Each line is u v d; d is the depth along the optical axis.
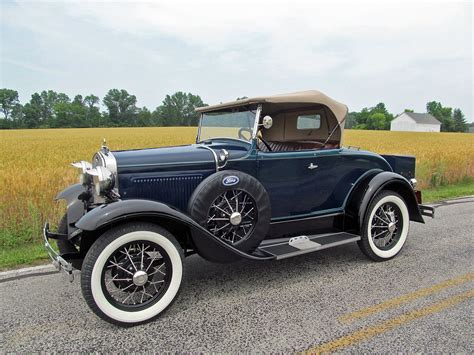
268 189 3.92
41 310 3.25
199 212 3.32
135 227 2.94
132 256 3.03
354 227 4.38
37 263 4.48
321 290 3.61
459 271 4.04
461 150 14.98
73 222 3.82
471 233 5.60
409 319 3.00
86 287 2.80
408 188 4.60
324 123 4.41
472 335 2.76
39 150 16.30
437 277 3.88
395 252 4.50
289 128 4.73
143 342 2.75
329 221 4.55
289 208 4.12
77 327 2.96
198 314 3.16
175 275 3.14
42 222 5.86
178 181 3.57
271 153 3.89
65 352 2.62
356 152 4.51
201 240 3.26
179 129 43.16
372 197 4.26
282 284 3.77
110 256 2.88
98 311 2.85
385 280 3.83
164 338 2.79
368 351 2.58
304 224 4.32
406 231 4.62
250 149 3.76
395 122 85.00
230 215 3.46
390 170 4.88
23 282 3.87
